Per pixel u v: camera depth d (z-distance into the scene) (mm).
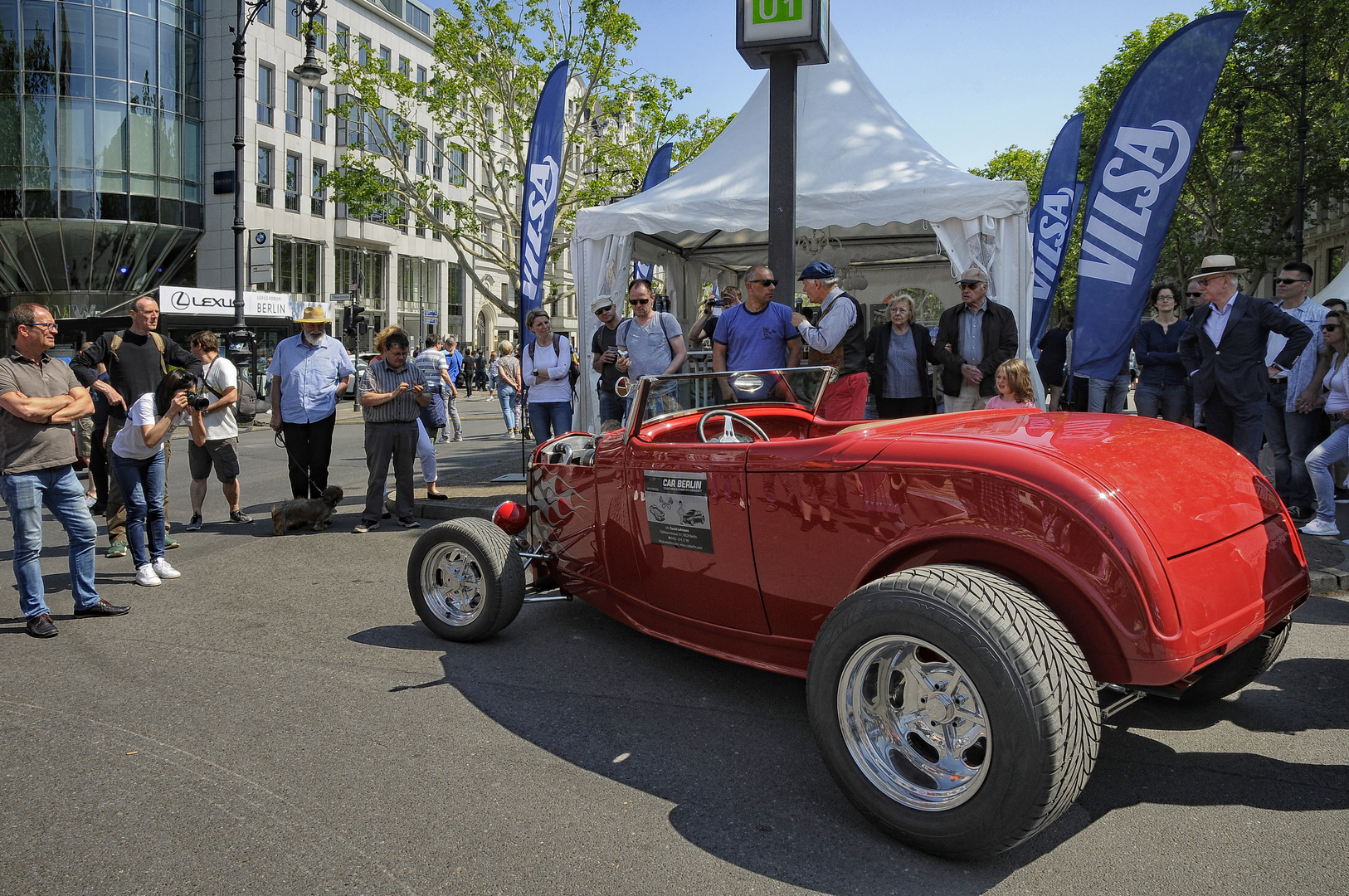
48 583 6258
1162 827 2826
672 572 3809
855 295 15758
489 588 4570
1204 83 6586
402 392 7773
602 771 3270
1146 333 8984
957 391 7449
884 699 2814
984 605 2473
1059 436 3055
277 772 3277
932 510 2871
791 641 3422
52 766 3352
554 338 8852
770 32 6602
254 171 35625
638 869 2625
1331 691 3914
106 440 7184
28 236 32062
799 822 2893
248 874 2623
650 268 13586
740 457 3436
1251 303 6242
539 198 9109
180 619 5281
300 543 7363
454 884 2557
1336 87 25547
